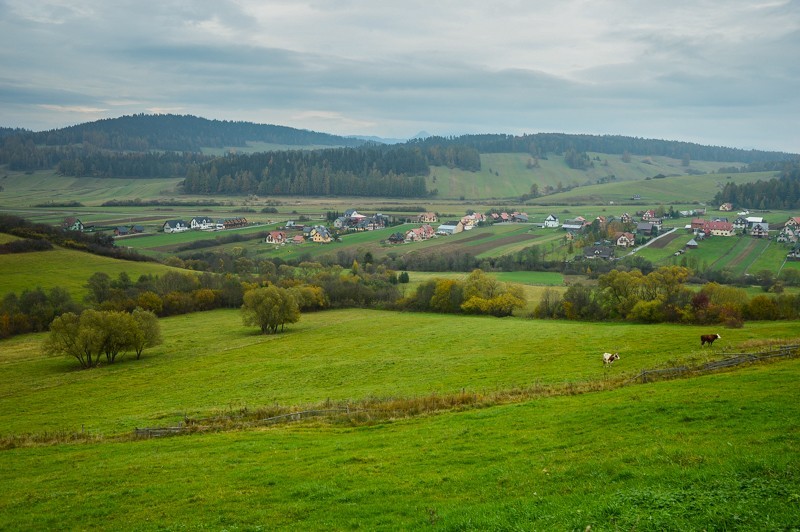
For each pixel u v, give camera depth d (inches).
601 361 2380.7
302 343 3695.9
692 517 698.2
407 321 4360.2
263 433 1594.5
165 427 1775.3
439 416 1611.7
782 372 1555.1
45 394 2704.2
